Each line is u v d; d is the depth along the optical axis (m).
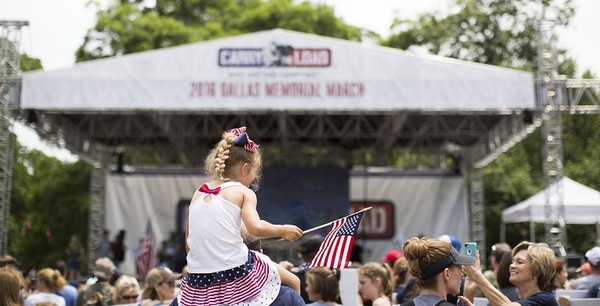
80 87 16.42
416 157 30.06
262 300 3.37
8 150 16.52
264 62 16.52
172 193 24.56
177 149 24.08
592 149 31.94
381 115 20.28
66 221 30.75
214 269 3.35
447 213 24.47
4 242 16.38
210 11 34.09
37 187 30.89
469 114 18.89
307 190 23.06
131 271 23.69
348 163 25.41
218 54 16.55
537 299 4.84
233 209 3.38
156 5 35.19
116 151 24.91
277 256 20.47
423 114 19.30
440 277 3.87
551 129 16.94
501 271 5.63
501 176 31.41
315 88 16.48
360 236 24.58
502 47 35.03
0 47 16.28
